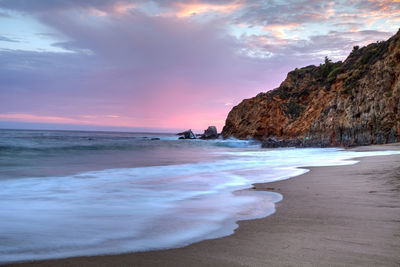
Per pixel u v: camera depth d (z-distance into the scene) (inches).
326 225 164.4
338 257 115.1
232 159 855.1
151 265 112.1
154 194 299.3
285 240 139.2
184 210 218.1
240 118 3243.1
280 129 2573.8
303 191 290.7
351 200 233.9
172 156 1001.5
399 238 137.7
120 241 144.1
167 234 155.0
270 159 834.2
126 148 1488.7
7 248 134.6
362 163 551.5
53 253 127.8
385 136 1465.3
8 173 490.3
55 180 410.3
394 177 343.3
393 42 1596.9
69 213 211.6
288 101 2657.5
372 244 129.8
